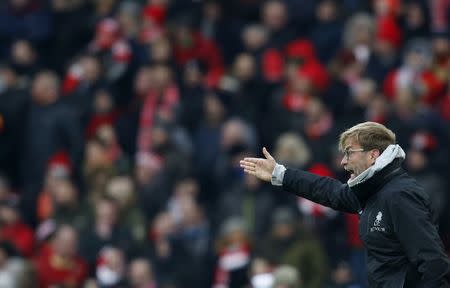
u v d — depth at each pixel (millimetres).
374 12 58500
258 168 27031
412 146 47812
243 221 49312
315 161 48969
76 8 63906
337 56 56688
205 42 59250
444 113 52344
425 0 57594
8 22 65125
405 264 25141
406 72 53500
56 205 51844
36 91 57812
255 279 45094
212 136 54125
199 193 53250
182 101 56344
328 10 58375
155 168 52969
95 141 54031
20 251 48250
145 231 50469
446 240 46938
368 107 49969
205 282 48344
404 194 25000
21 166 58125
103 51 59344
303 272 45344
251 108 54656
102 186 52688
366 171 25297
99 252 49344
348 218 46750
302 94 53500
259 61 56688
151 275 48188
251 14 61500
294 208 48094
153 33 60531
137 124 56844
